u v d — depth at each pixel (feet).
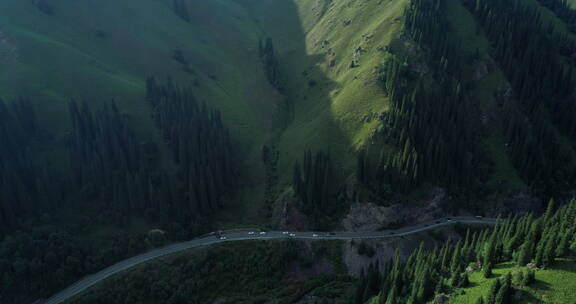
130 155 532.73
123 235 484.74
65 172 515.50
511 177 533.14
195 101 612.70
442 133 523.29
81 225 488.44
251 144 640.99
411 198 499.92
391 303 321.32
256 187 583.99
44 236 449.89
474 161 541.75
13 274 423.23
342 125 565.94
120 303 423.23
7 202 448.65
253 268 455.22
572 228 303.27
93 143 521.24
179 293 428.97
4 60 602.03
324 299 400.88
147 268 446.60
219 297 435.94
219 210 545.03
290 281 449.06
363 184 501.97
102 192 509.76
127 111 600.39
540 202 524.52
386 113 528.22
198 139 562.66
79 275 445.37
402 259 461.37
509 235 335.47
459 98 558.15
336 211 506.48
